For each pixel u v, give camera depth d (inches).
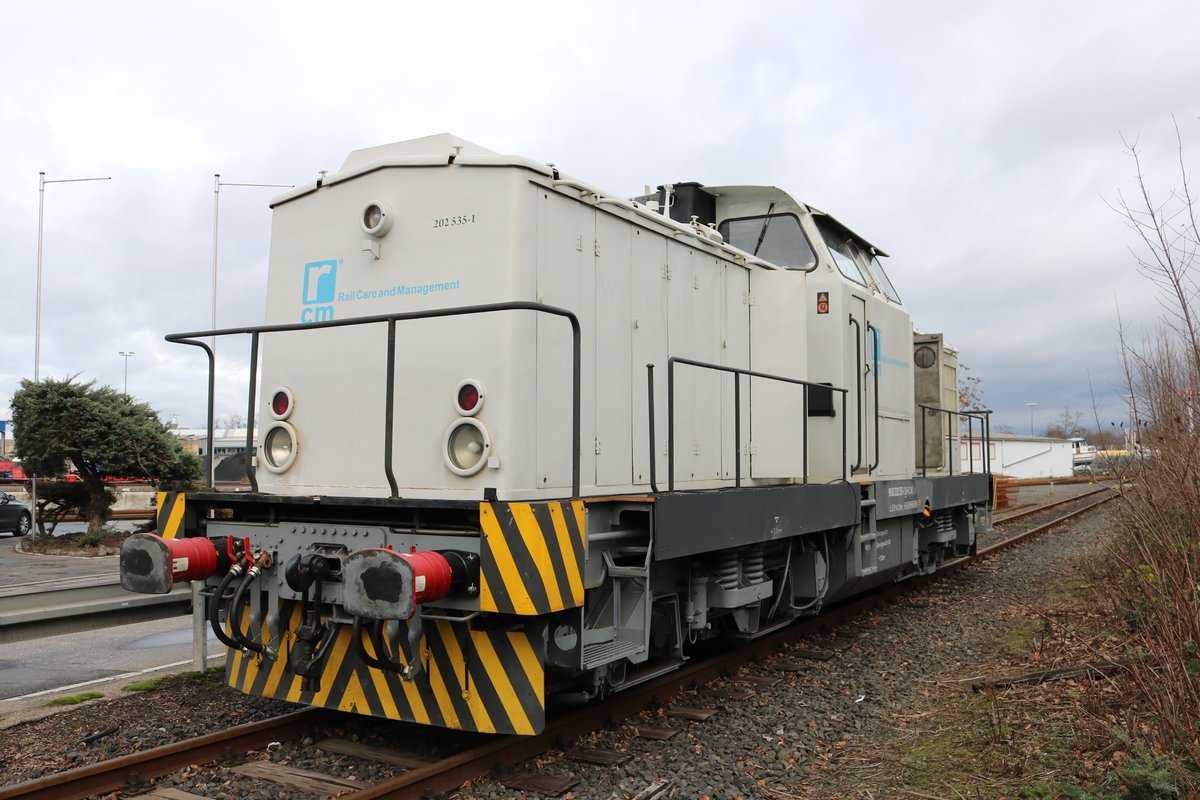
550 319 181.9
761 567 241.8
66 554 630.5
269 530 179.5
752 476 264.8
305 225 202.2
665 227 226.2
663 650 211.9
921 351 415.5
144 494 994.1
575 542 158.9
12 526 783.7
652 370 184.5
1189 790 139.1
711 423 243.0
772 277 268.4
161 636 314.5
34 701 214.5
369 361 188.4
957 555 448.8
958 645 277.3
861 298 301.7
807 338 272.7
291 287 202.7
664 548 176.6
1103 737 171.8
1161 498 227.8
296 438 196.5
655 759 171.8
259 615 179.2
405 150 190.2
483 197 178.4
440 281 180.9
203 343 190.5
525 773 161.0
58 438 643.5
